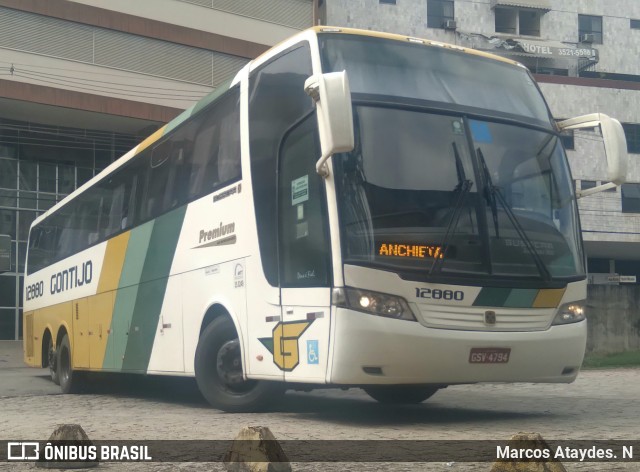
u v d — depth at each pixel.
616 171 8.39
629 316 21.45
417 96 8.12
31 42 29.50
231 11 34.06
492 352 7.59
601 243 45.84
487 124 8.30
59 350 15.48
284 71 8.59
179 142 11.02
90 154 33.53
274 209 8.38
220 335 9.34
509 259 7.86
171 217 10.89
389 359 7.28
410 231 7.54
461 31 50.03
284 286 8.03
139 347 11.59
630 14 53.69
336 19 48.00
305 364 7.64
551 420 8.38
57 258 16.42
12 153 32.06
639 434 7.14
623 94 47.44
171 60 32.41
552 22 52.31
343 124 7.04
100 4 30.91
